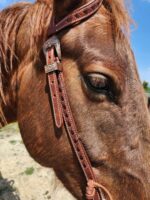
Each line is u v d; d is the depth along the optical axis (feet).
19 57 1.20
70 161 1.08
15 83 1.20
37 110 1.12
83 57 1.04
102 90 1.02
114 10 1.07
